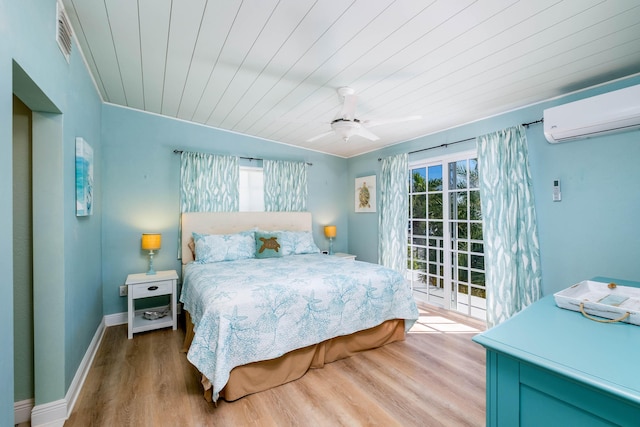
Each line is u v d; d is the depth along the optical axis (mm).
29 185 1753
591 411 820
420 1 1570
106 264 3311
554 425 897
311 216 5070
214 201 3979
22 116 1739
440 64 2232
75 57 2033
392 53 2094
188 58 2246
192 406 1904
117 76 2578
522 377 967
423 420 1778
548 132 2549
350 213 5469
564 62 2176
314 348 2383
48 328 1735
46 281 1732
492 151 3209
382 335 2824
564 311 1400
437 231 4062
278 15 1724
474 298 3633
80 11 1733
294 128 4027
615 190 2420
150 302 3604
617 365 884
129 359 2531
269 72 2428
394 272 2945
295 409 1885
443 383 2188
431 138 4043
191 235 3771
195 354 1913
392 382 2201
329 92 2795
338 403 1947
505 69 2293
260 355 2053
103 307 3273
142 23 1834
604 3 1553
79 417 1787
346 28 1824
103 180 3281
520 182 2969
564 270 2717
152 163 3602
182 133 3812
